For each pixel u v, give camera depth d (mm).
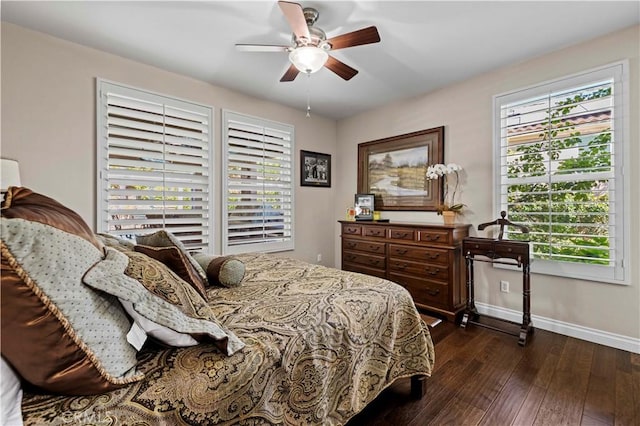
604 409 1735
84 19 2285
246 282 1968
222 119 3590
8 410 732
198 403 943
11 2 2080
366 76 3268
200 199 3457
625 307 2441
